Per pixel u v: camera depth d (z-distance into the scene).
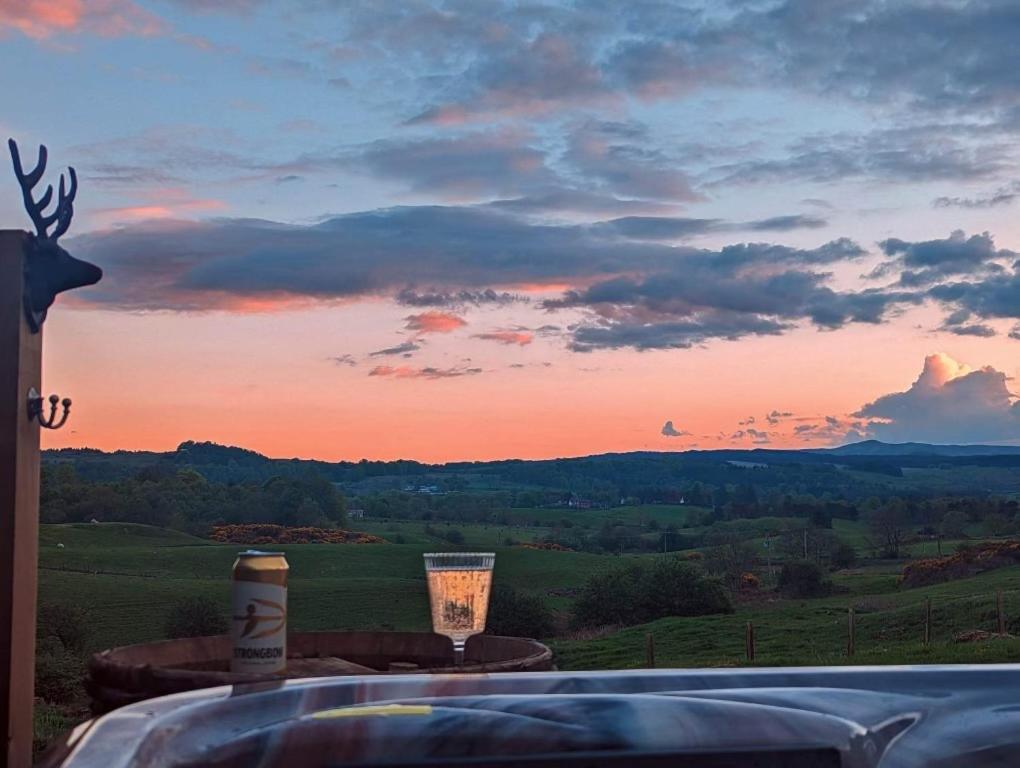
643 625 42.38
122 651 1.55
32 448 1.67
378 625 42.94
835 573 69.75
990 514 83.25
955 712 1.42
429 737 1.21
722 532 81.25
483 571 1.81
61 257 1.68
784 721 1.30
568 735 1.23
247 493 71.19
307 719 1.21
